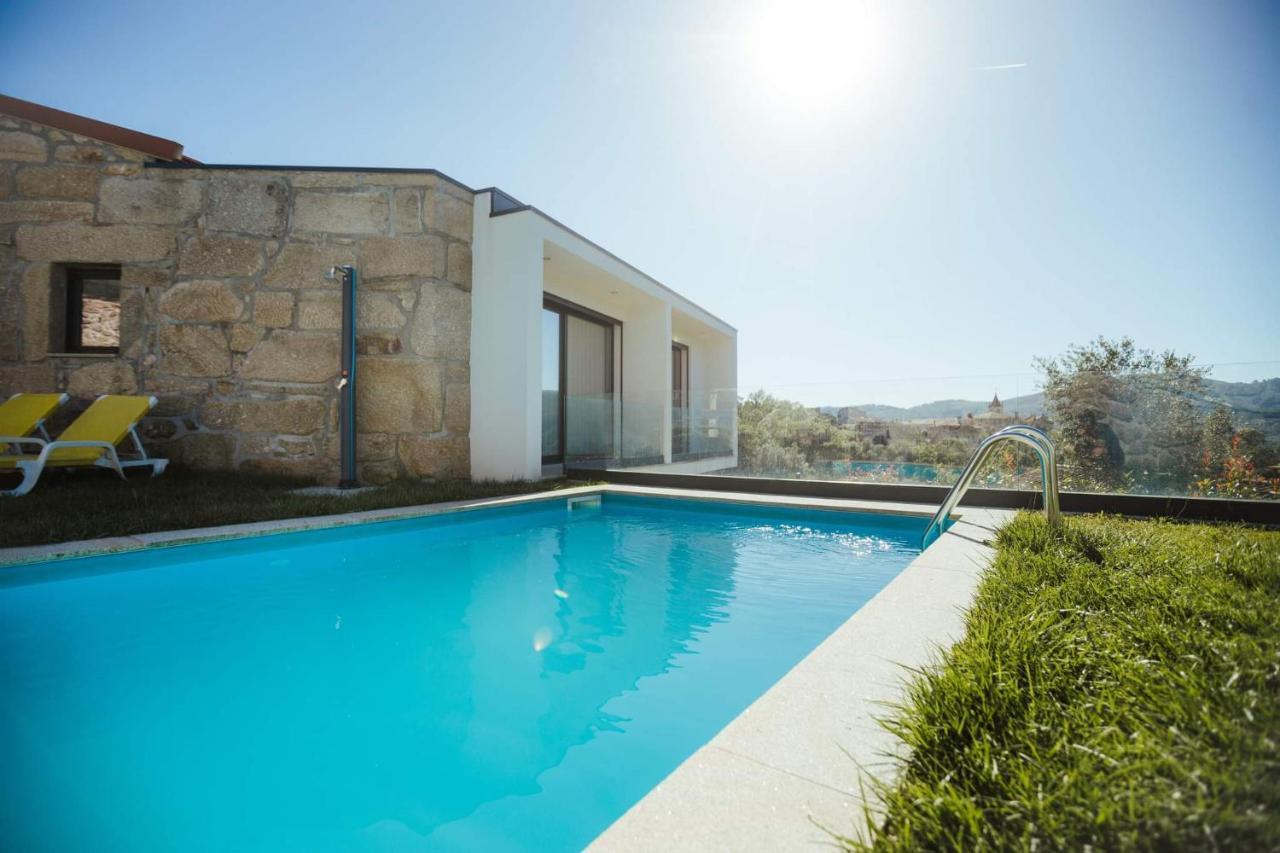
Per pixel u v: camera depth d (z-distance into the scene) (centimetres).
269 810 135
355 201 619
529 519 524
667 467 923
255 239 608
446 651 233
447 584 330
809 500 536
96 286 632
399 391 615
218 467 600
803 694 138
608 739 167
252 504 430
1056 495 325
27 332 594
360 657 227
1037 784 97
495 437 656
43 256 596
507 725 176
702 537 457
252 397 604
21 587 281
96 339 629
